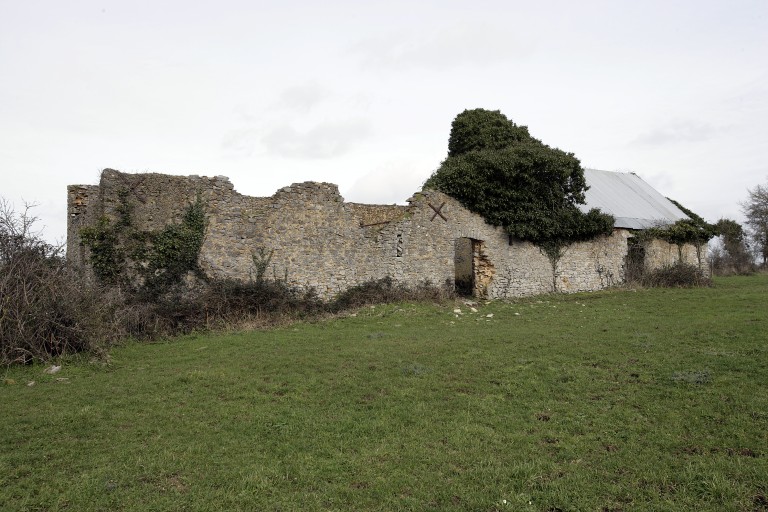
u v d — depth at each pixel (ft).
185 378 36.11
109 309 48.75
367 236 73.51
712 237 108.68
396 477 22.02
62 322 42.83
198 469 22.81
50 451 24.62
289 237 67.00
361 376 36.06
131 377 37.27
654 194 119.24
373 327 57.06
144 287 58.29
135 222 58.75
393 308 67.51
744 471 21.54
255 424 27.78
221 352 44.68
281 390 33.45
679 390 31.19
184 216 60.80
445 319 62.80
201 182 62.18
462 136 104.32
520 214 83.82
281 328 57.26
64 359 41.47
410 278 76.13
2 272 41.96
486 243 82.99
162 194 60.29
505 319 62.39
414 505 19.92
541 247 87.66
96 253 56.54
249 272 64.08
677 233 101.35
